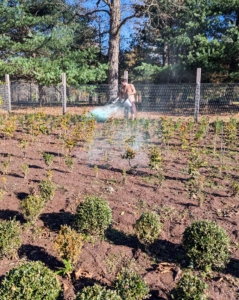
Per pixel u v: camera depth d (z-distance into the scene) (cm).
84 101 1638
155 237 329
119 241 350
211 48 1488
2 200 430
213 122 1041
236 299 269
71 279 285
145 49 2473
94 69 1692
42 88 1783
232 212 417
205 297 238
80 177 540
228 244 306
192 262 307
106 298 214
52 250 327
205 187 509
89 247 333
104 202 361
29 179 518
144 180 534
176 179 544
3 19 1839
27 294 226
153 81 1977
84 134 852
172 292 251
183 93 1568
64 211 408
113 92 1455
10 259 311
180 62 1641
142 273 298
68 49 1869
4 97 1311
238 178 554
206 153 714
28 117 972
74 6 1823
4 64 1620
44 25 1945
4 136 799
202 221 318
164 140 757
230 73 1473
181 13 1752
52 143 789
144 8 1612
